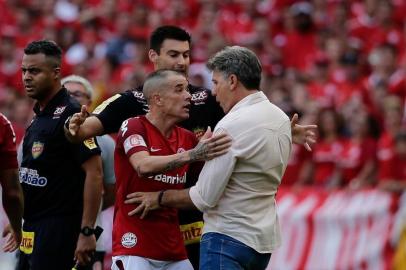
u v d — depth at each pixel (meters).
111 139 16.75
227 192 13.05
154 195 13.47
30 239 15.18
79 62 34.81
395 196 22.19
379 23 32.78
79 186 15.12
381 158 23.92
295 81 29.62
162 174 13.76
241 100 13.19
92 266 16.12
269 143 13.02
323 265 23.06
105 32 37.56
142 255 13.72
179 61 14.61
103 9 38.44
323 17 33.78
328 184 25.08
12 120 31.44
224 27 35.31
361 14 33.66
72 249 15.12
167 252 13.86
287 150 13.36
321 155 25.55
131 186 13.77
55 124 14.92
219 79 13.25
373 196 22.53
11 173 14.09
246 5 36.09
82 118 13.37
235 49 13.30
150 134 13.71
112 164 16.69
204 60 33.06
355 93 28.52
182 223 14.89
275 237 13.34
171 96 13.63
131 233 13.76
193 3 37.34
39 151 14.98
